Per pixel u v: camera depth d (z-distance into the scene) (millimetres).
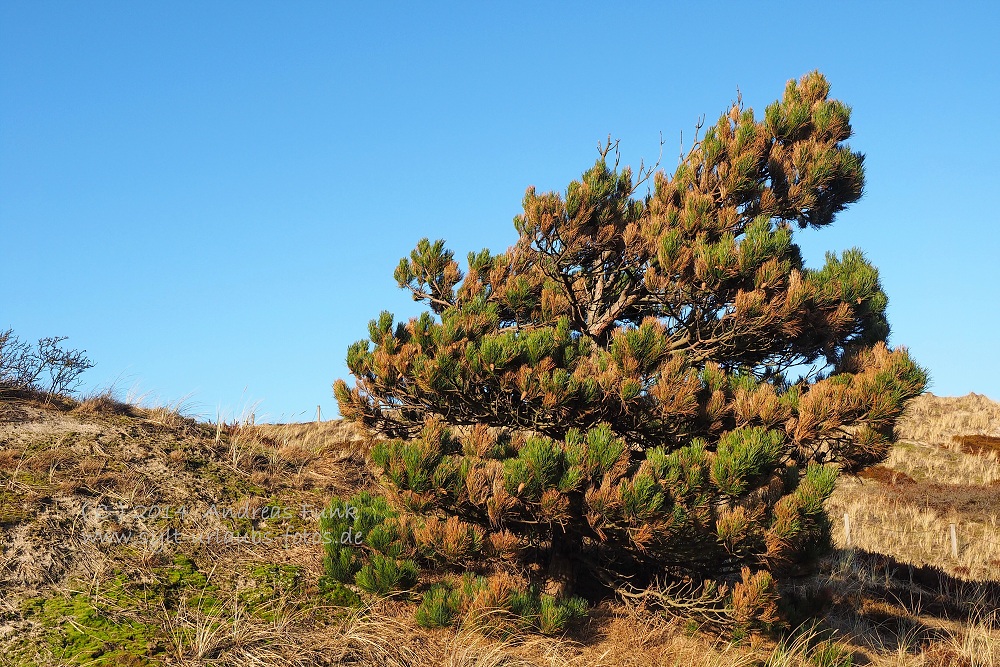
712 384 9211
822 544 8477
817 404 8617
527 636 8141
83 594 7406
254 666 6801
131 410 12445
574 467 8172
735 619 8383
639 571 9766
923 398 30547
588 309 10672
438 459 8719
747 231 9516
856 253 10008
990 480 21891
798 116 10703
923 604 12211
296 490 11227
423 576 9445
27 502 8594
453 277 11625
